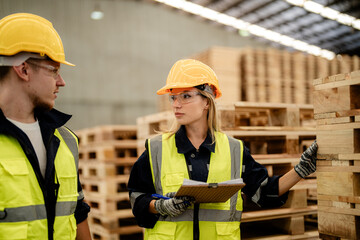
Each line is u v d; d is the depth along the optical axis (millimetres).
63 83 1717
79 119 10945
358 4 10844
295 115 2998
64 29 11000
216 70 5820
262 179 2061
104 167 4449
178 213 1756
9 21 1565
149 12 12469
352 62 6938
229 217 1933
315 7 11383
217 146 2025
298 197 2812
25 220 1469
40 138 1687
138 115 11852
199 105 2004
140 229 4492
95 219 4863
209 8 12891
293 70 6336
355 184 1864
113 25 11781
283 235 2773
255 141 3162
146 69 12148
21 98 1591
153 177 1984
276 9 11961
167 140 2051
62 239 1615
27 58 1551
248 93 5887
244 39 14281
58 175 1654
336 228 1938
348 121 1872
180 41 12953
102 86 11383
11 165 1484
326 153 1986
